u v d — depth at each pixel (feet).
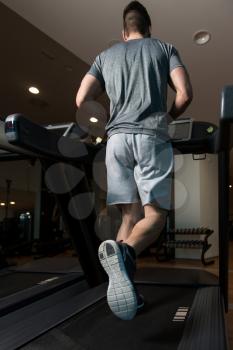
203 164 19.21
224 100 2.69
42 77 13.71
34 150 4.54
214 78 12.98
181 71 4.27
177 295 5.49
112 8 9.05
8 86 14.62
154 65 4.25
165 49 4.42
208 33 10.19
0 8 9.48
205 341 3.23
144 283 6.41
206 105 15.79
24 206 24.36
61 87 14.61
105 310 4.65
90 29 9.96
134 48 4.39
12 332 3.91
